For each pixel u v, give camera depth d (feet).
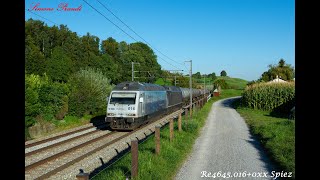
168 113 139.44
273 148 53.42
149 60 351.87
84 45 313.53
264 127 78.13
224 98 334.24
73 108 112.78
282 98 144.46
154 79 315.78
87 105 118.32
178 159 47.09
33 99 87.97
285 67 308.40
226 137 71.15
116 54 353.51
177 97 162.50
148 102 95.20
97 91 126.72
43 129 89.20
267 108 148.46
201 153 53.83
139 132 82.28
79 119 113.09
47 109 97.86
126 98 85.25
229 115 130.00
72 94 115.14
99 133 80.48
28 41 253.44
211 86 402.52
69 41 317.83
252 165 45.57
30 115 85.56
